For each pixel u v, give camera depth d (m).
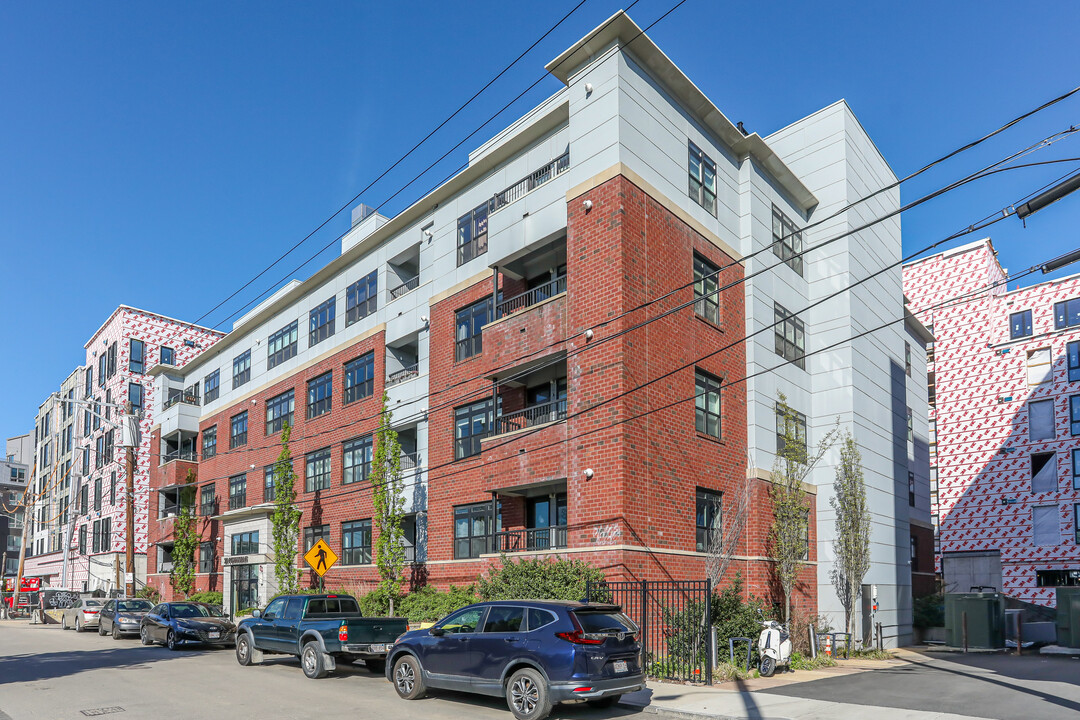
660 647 19.67
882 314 32.47
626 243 21.09
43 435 79.62
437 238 29.69
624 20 21.73
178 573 42.91
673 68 23.47
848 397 28.45
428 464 28.31
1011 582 43.78
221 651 23.88
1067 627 25.89
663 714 13.26
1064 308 44.84
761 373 24.23
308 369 36.59
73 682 16.52
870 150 32.91
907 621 31.30
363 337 33.03
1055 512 43.19
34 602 65.00
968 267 48.81
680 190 23.92
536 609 12.91
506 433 23.72
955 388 47.72
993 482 45.44
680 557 21.20
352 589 31.02
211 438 45.59
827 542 27.52
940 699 14.60
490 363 24.47
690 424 22.67
